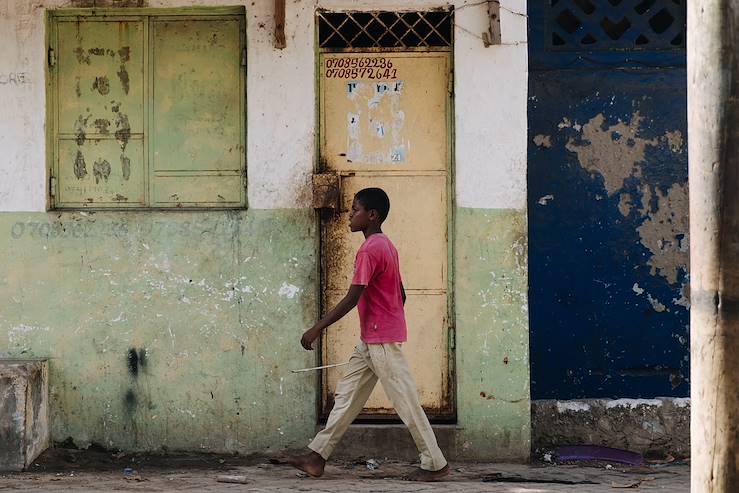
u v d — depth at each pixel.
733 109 3.57
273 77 7.09
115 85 7.25
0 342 7.16
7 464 6.71
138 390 7.17
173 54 7.23
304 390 7.12
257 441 7.15
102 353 7.16
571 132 7.62
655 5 7.64
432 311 7.18
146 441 7.17
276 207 7.11
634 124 7.61
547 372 7.65
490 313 7.07
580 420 7.43
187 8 7.13
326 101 7.19
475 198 7.05
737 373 3.58
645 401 7.46
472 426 7.09
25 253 7.14
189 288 7.14
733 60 3.57
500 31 6.99
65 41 7.23
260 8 7.08
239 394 7.14
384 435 7.10
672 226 7.61
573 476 6.80
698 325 3.65
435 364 7.19
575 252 7.63
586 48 7.61
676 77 7.61
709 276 3.61
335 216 7.20
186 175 7.24
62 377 7.16
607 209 7.63
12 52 7.11
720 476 3.60
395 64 7.18
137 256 7.15
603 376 7.65
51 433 7.17
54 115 7.24
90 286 7.16
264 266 7.12
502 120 7.04
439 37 7.16
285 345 7.12
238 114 7.22
